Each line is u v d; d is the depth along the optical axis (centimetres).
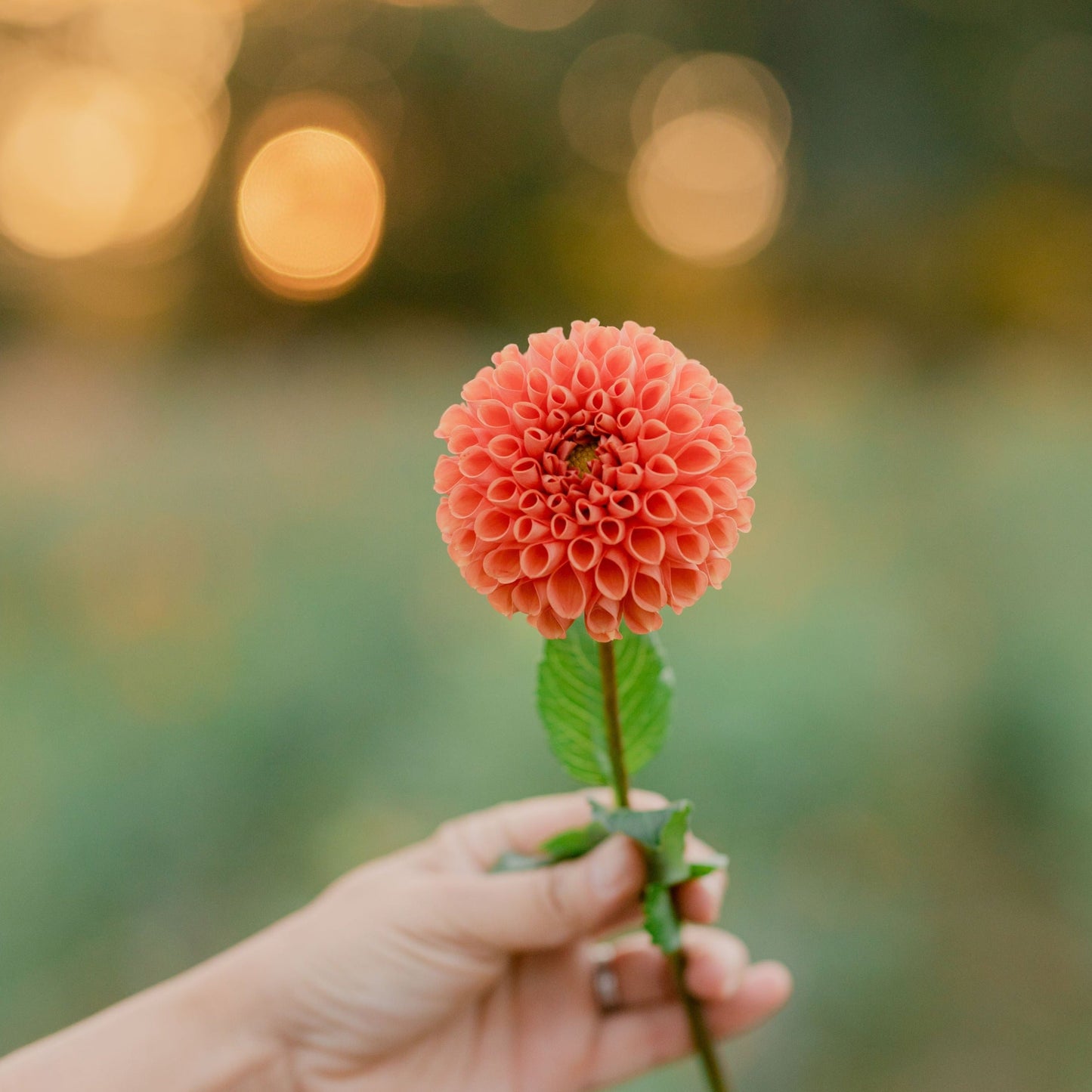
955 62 1259
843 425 800
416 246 1471
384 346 1170
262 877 375
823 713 423
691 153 1423
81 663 483
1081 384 845
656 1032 201
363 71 1495
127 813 386
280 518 655
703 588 123
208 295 1371
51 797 388
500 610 127
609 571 123
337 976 167
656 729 160
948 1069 313
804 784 403
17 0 1215
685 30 1416
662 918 156
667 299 1329
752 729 406
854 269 1231
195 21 1394
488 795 398
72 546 611
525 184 1489
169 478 730
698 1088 303
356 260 1397
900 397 888
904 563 583
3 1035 311
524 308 1452
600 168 1505
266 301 1385
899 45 1287
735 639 474
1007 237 1188
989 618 504
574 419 126
